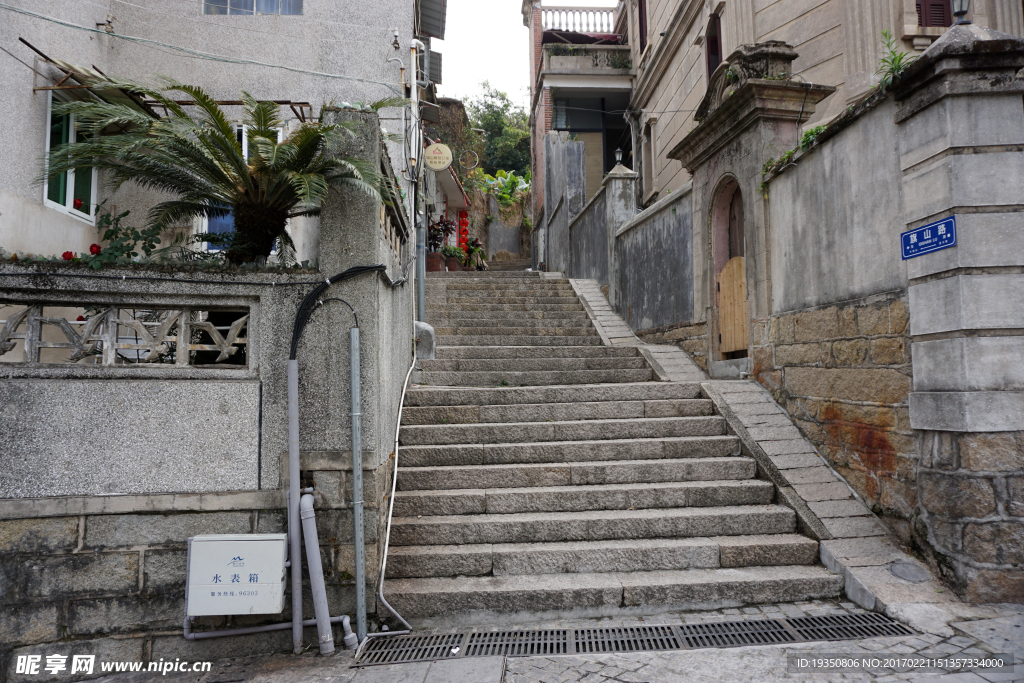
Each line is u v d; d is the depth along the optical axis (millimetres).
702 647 3467
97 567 3574
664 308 8547
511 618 3943
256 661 3516
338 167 3795
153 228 4441
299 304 3818
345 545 3760
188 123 3711
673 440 5438
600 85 16500
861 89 7738
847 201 4938
